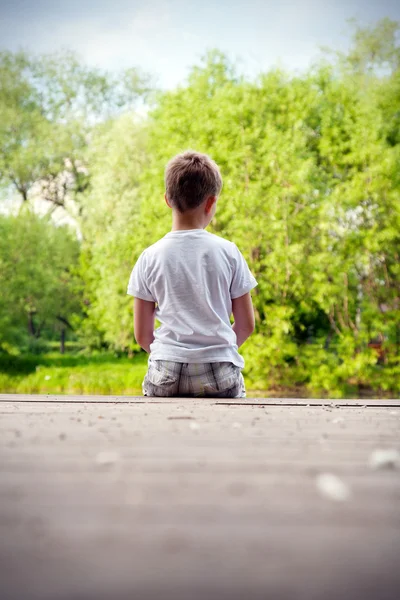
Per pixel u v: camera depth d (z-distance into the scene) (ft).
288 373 44.55
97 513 1.90
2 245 58.70
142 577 1.33
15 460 2.81
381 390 45.39
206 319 8.48
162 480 2.41
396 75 48.24
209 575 1.35
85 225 56.49
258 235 44.19
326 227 42.80
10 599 1.19
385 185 44.14
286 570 1.39
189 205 8.77
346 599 1.23
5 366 58.70
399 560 1.50
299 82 48.08
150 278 8.73
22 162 59.47
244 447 3.30
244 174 45.01
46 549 1.53
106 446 3.27
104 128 61.36
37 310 59.88
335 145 46.60
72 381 53.16
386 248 44.45
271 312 43.70
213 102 47.91
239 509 1.97
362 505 2.05
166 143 49.21
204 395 8.50
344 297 45.50
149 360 8.71
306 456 3.02
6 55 61.46
